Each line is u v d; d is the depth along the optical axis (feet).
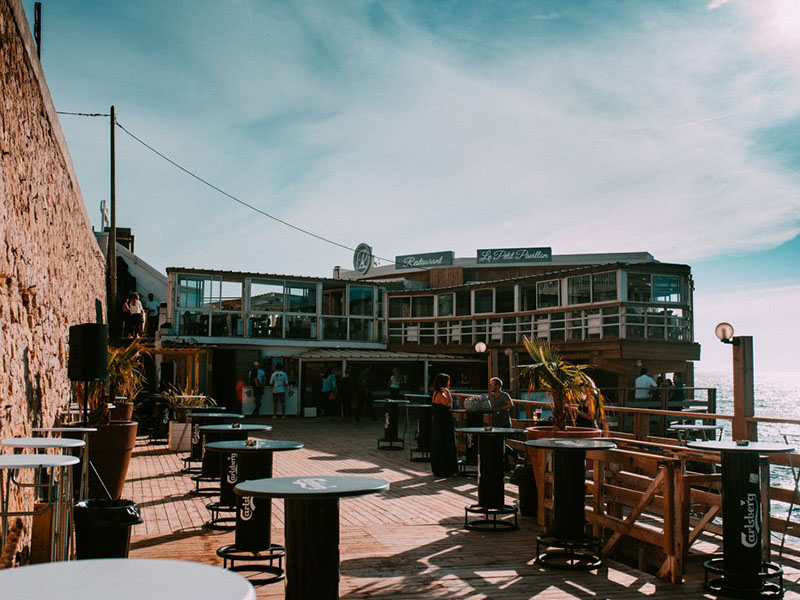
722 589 18.21
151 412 61.82
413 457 46.70
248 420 77.97
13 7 21.16
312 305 94.27
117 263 103.65
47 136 28.35
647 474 29.78
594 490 23.34
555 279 89.45
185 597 5.69
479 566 20.86
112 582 6.13
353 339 97.25
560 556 21.70
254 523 19.74
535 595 18.06
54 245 30.32
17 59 22.13
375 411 82.69
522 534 25.27
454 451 38.86
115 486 28.89
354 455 48.16
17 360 21.25
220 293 87.92
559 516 21.30
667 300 81.87
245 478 20.49
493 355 61.11
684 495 19.93
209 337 86.74
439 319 106.32
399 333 110.42
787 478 78.84
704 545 23.35
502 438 26.68
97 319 63.21
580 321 85.20
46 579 6.22
